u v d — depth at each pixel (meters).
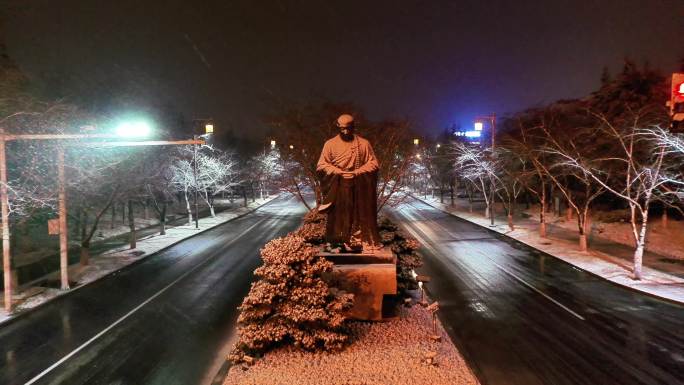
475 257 25.58
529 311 15.77
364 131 29.42
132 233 28.41
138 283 20.59
